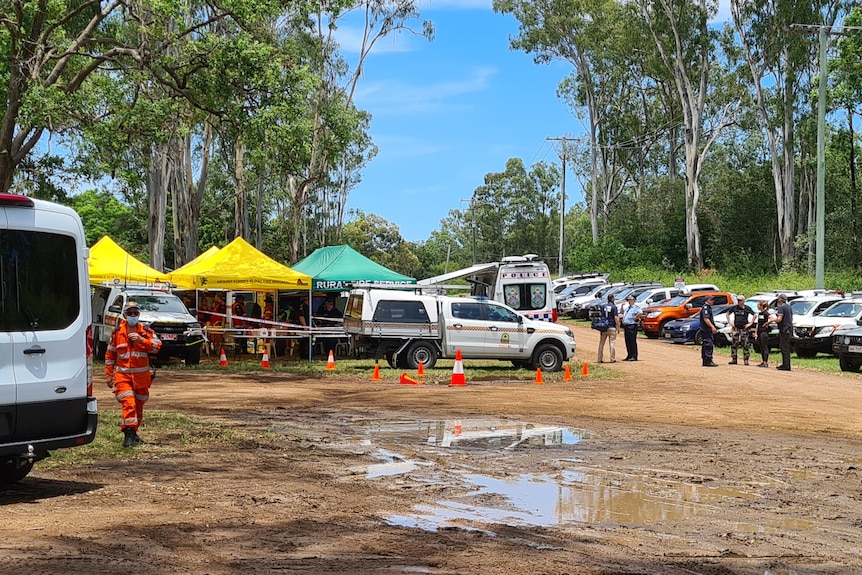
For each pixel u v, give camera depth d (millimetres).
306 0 26891
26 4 24531
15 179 33219
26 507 8031
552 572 6176
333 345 29812
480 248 114125
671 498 8984
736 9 57812
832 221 53562
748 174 71250
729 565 6551
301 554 6496
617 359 29156
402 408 16734
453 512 8203
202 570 5957
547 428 14195
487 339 24422
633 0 63250
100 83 27234
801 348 30000
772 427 14406
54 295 8836
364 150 79938
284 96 25797
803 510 8508
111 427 12984
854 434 13750
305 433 13430
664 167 86438
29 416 8516
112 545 6598
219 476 9797
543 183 110875
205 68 25688
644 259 69375
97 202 82125
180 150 47250
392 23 46594
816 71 57719
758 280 54188
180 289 28734
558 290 57531
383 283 30141
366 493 9031
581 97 76688
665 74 64562
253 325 29594
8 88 27938
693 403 17688
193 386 20328
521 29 70562
